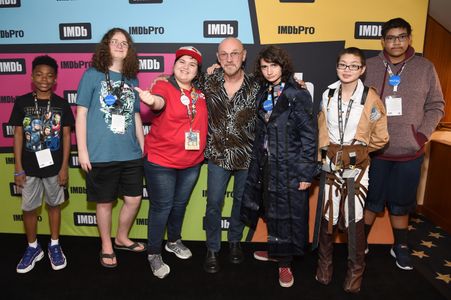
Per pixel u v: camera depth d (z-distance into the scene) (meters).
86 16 2.53
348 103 2.00
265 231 2.77
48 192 2.32
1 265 2.41
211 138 2.23
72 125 2.36
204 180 2.70
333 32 2.49
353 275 2.11
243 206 2.25
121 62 2.17
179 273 2.33
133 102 2.23
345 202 2.07
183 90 2.12
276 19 2.49
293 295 2.11
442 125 3.34
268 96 2.05
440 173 3.09
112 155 2.17
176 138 2.10
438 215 3.12
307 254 2.62
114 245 2.70
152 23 2.52
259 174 2.15
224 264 2.45
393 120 2.25
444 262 2.51
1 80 2.64
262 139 2.09
